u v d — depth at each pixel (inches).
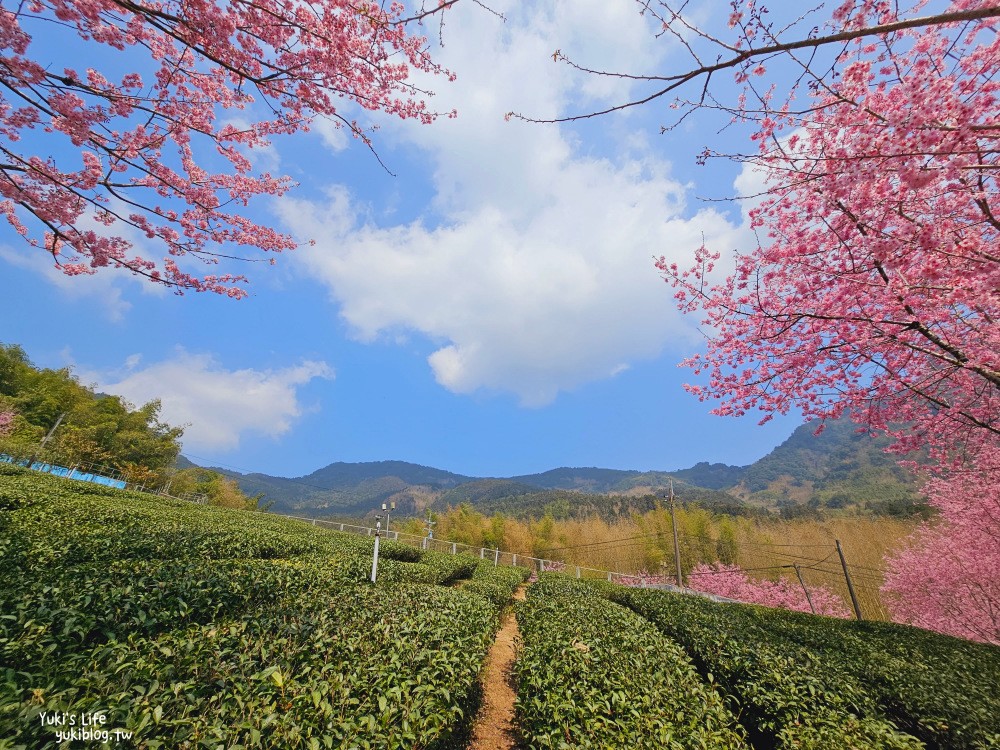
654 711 157.0
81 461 1219.2
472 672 183.6
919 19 80.0
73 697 99.7
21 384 1269.7
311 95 157.6
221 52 143.7
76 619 148.4
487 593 411.5
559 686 169.8
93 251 194.5
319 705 114.7
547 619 297.1
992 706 227.0
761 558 1060.5
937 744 203.0
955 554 528.1
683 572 1147.3
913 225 161.8
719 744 148.4
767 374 262.2
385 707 118.1
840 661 291.1
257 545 434.9
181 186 203.0
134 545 316.8
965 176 155.7
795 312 203.3
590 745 134.0
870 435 287.1
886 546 858.1
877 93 142.3
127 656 129.5
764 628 393.1
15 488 459.8
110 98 150.3
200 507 826.2
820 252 200.7
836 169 150.4
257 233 236.5
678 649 272.4
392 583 352.8
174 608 191.0
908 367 242.5
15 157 159.9
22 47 139.4
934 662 328.8
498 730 205.3
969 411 248.5
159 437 1615.4
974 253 150.9
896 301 180.2
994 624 506.3
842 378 255.1
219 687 121.9
